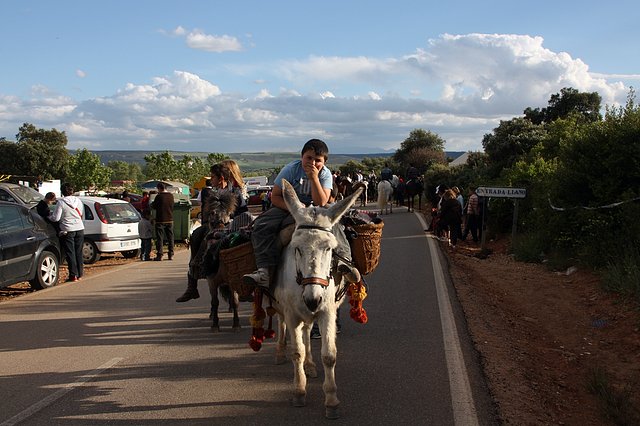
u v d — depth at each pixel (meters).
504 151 31.77
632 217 11.34
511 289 12.01
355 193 5.25
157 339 8.07
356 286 6.07
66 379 6.47
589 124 14.25
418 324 8.62
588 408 6.04
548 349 7.97
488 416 5.35
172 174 55.56
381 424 5.20
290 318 5.41
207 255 7.84
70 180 43.25
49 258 12.16
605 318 9.11
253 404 5.69
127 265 15.67
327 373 5.26
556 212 13.98
